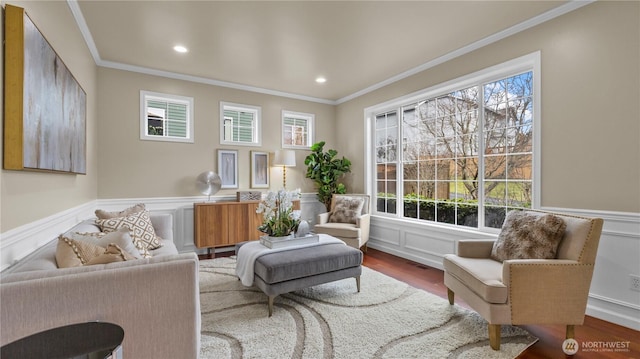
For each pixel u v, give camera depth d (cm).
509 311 190
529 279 190
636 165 219
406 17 275
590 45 241
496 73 316
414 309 250
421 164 416
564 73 257
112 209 381
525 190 301
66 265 137
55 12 202
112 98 381
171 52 347
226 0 247
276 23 285
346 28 294
